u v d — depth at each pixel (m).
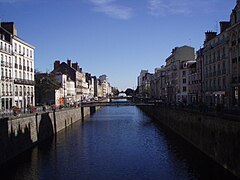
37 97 86.69
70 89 119.75
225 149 27.47
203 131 35.09
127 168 30.02
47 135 48.78
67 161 32.78
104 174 28.11
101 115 98.12
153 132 54.47
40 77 88.81
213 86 61.41
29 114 40.53
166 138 47.41
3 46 56.81
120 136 49.88
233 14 50.38
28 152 37.16
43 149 39.12
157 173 28.19
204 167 28.86
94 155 35.75
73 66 143.12
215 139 30.50
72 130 58.12
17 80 62.66
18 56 64.19
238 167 24.38
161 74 130.50
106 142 44.22
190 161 31.81
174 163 31.39
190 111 42.25
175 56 99.50
